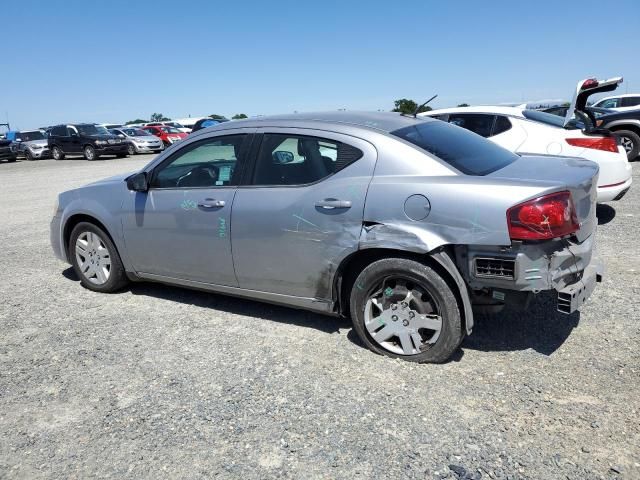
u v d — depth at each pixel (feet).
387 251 11.57
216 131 14.06
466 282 10.87
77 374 11.86
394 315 11.66
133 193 15.43
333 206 11.78
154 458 8.95
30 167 77.51
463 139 13.16
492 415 9.66
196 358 12.35
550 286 10.31
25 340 13.74
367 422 9.63
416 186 10.96
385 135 11.82
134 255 15.67
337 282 12.25
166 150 14.93
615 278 15.97
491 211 10.20
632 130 40.37
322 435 9.33
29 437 9.70
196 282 14.71
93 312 15.48
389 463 8.55
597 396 10.04
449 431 9.27
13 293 17.48
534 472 8.20
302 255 12.42
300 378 11.25
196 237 14.08
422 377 11.04
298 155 12.66
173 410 10.28
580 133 22.27
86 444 9.41
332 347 12.58
